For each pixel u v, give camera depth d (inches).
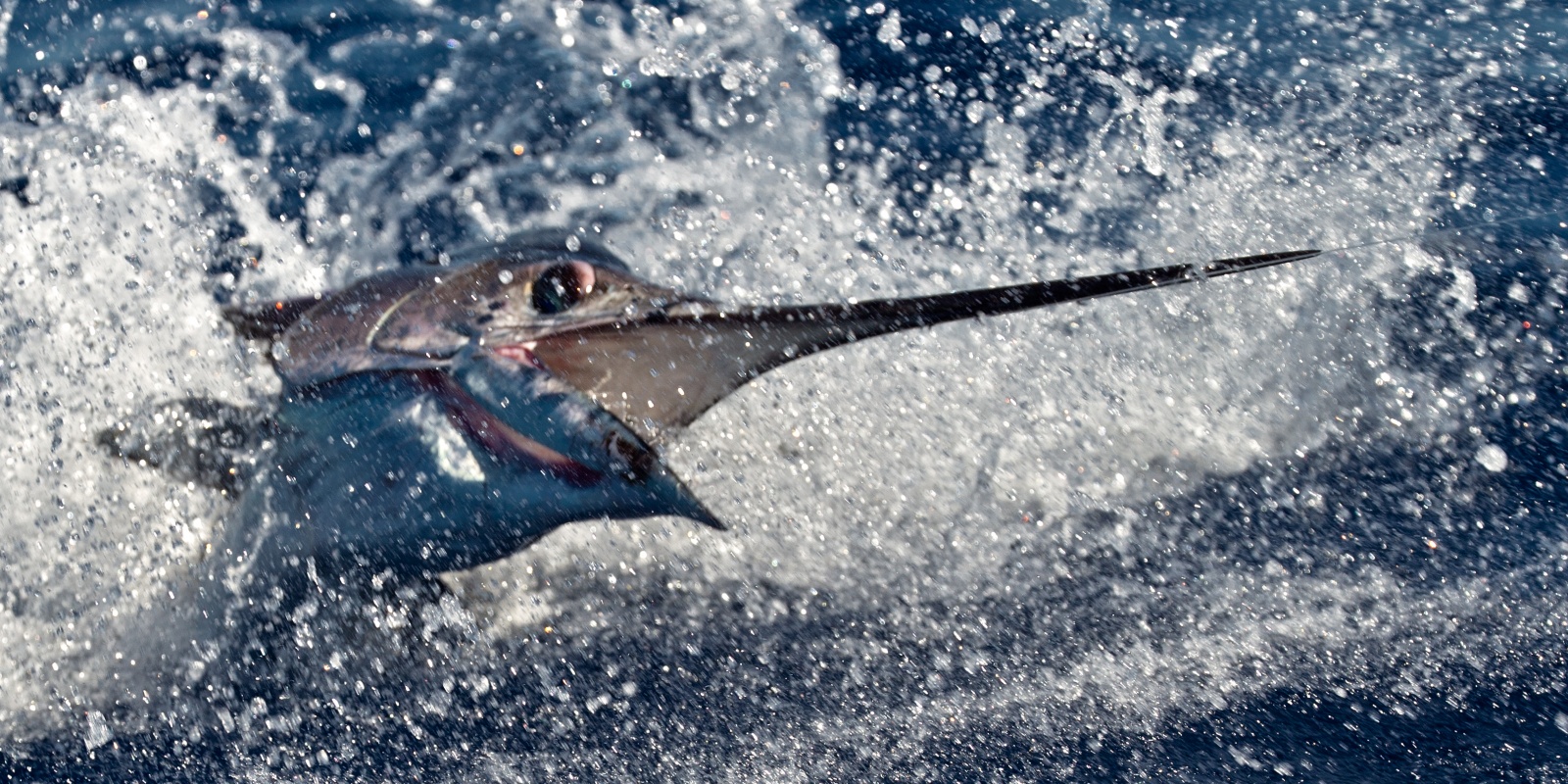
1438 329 212.4
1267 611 163.9
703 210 244.8
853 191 249.0
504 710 154.4
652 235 238.7
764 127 268.2
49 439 175.0
